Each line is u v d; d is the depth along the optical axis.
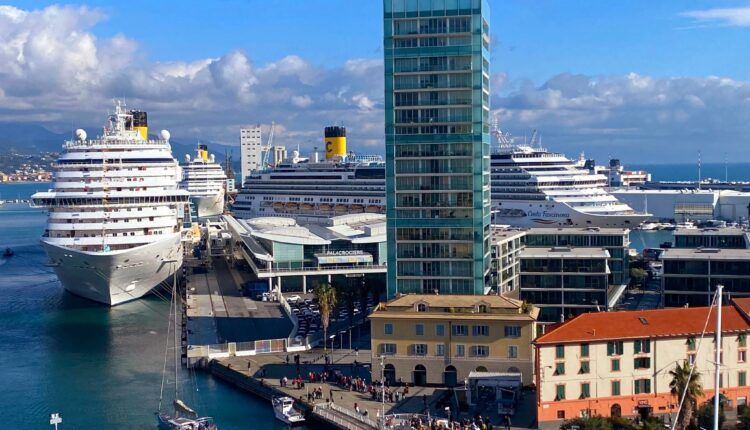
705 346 107.44
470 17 142.88
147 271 198.88
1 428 114.75
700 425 96.00
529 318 119.81
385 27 145.00
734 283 149.88
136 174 199.12
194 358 145.50
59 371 143.75
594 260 158.88
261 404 125.31
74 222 193.12
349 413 111.38
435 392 121.06
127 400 127.06
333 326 167.88
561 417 104.94
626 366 106.31
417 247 146.50
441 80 144.25
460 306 123.56
